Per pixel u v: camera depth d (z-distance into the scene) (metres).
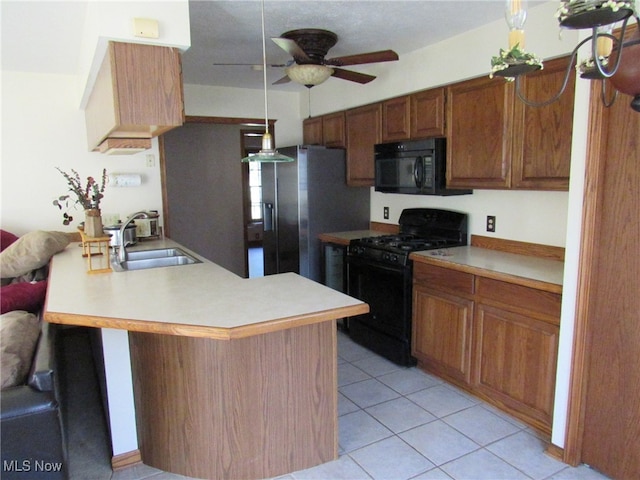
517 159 2.77
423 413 2.74
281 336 2.07
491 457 2.31
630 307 1.98
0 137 3.54
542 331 2.41
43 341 1.89
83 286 2.28
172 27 2.02
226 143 5.57
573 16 0.91
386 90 3.82
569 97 2.45
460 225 3.54
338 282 4.21
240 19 2.74
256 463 2.11
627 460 2.04
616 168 1.98
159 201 4.09
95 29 2.01
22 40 2.78
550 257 2.95
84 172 3.80
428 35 3.13
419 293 3.21
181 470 2.16
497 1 2.52
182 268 2.72
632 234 1.94
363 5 2.56
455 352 2.97
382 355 3.60
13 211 3.63
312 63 2.71
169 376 2.10
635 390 1.99
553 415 2.33
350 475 2.17
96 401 2.93
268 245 4.95
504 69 1.13
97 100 2.66
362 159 4.20
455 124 3.20
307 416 2.18
